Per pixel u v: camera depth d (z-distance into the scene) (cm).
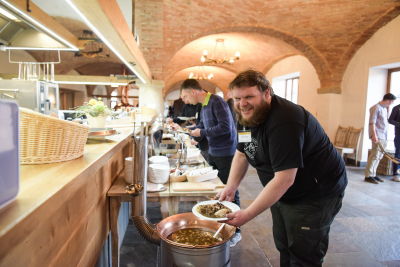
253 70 129
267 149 136
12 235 44
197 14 630
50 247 84
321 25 631
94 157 107
